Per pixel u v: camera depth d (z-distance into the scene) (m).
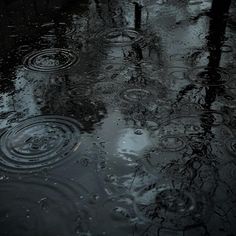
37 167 1.74
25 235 1.42
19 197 1.59
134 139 1.88
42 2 3.80
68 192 1.59
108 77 2.45
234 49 2.73
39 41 3.02
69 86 2.38
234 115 2.01
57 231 1.42
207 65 2.53
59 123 2.03
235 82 2.32
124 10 3.55
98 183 1.62
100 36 3.05
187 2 3.66
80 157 1.78
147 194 1.55
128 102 2.18
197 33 3.01
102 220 1.45
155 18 3.34
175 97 2.20
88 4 3.74
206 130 1.91
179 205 1.49
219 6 3.50
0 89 2.41
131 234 1.39
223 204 1.48
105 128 1.97
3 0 3.72
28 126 2.02
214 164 1.69
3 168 1.74
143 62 2.61
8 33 3.19
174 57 2.66
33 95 2.31
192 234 1.37
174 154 1.76
